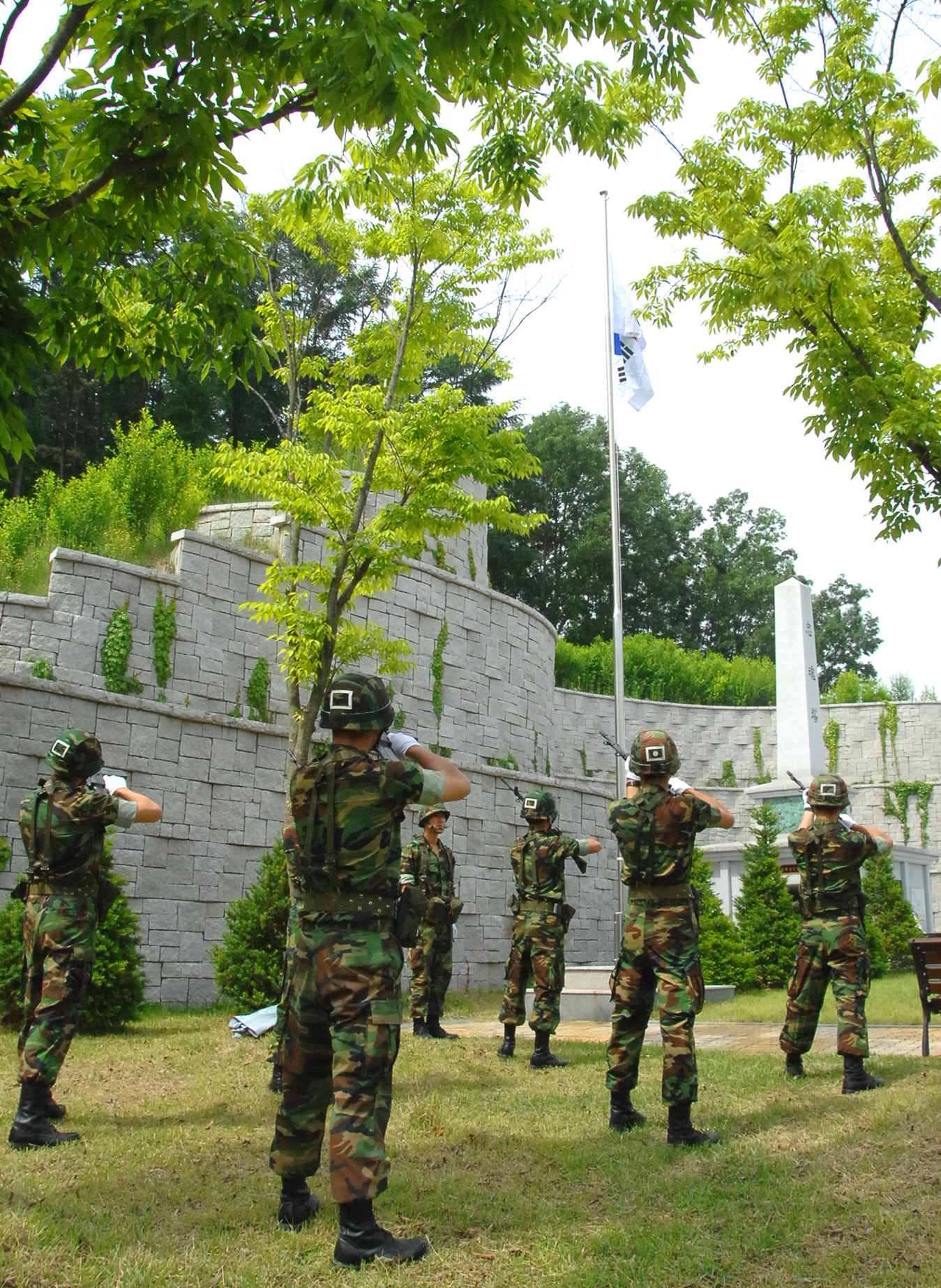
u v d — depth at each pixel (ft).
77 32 16.16
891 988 48.80
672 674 125.49
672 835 19.84
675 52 19.11
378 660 60.75
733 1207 14.80
